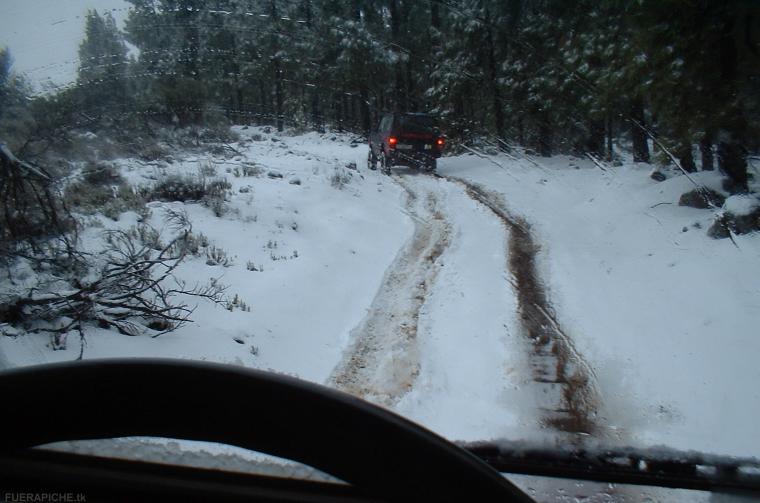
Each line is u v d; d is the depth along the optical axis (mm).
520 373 5516
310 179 15383
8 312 5785
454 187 15117
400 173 18141
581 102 14133
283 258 9633
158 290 7348
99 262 7367
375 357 6254
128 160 16250
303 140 25297
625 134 15672
